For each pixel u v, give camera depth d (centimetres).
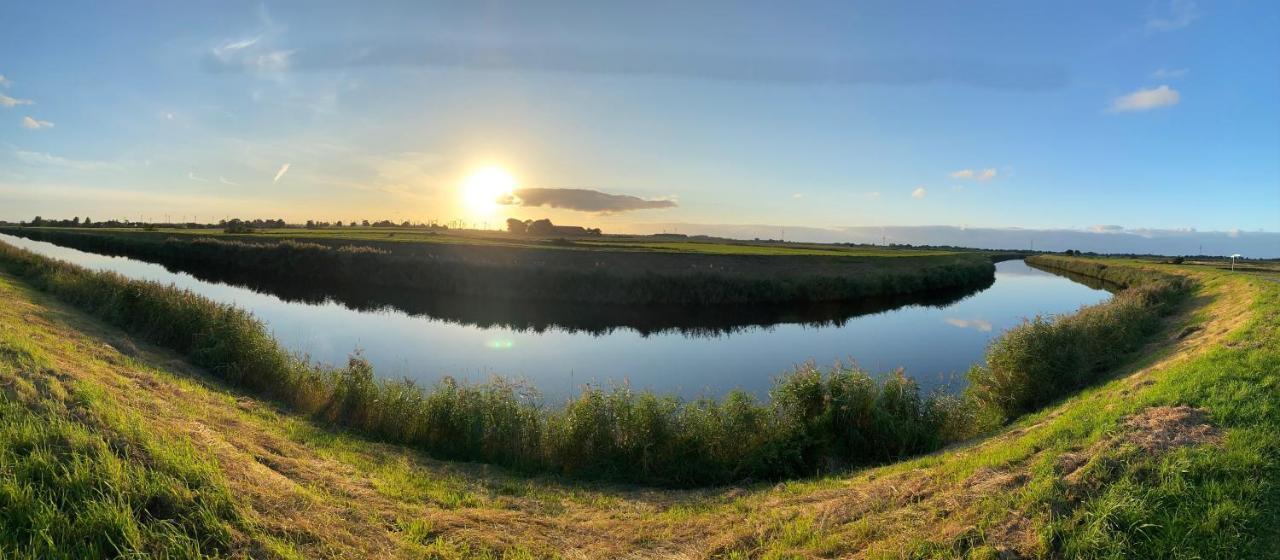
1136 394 977
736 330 3167
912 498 722
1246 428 733
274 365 1419
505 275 4166
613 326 3259
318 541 595
